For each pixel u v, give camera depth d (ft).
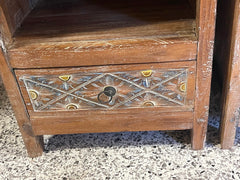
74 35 2.11
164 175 2.30
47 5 2.74
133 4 2.59
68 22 2.33
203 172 2.30
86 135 2.76
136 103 2.23
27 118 2.32
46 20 2.40
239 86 2.12
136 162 2.43
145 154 2.50
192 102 2.21
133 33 2.07
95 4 2.67
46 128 2.39
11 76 2.09
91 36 2.08
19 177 2.39
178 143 2.58
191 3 2.35
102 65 2.03
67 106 2.26
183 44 1.92
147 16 2.31
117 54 1.97
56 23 2.33
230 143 2.45
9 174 2.42
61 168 2.44
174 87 2.13
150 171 2.34
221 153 2.45
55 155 2.57
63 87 2.15
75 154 2.56
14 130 2.90
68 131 2.41
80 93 2.18
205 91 2.14
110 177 2.32
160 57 1.98
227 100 2.21
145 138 2.67
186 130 2.72
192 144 2.47
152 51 1.95
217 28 2.96
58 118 2.33
